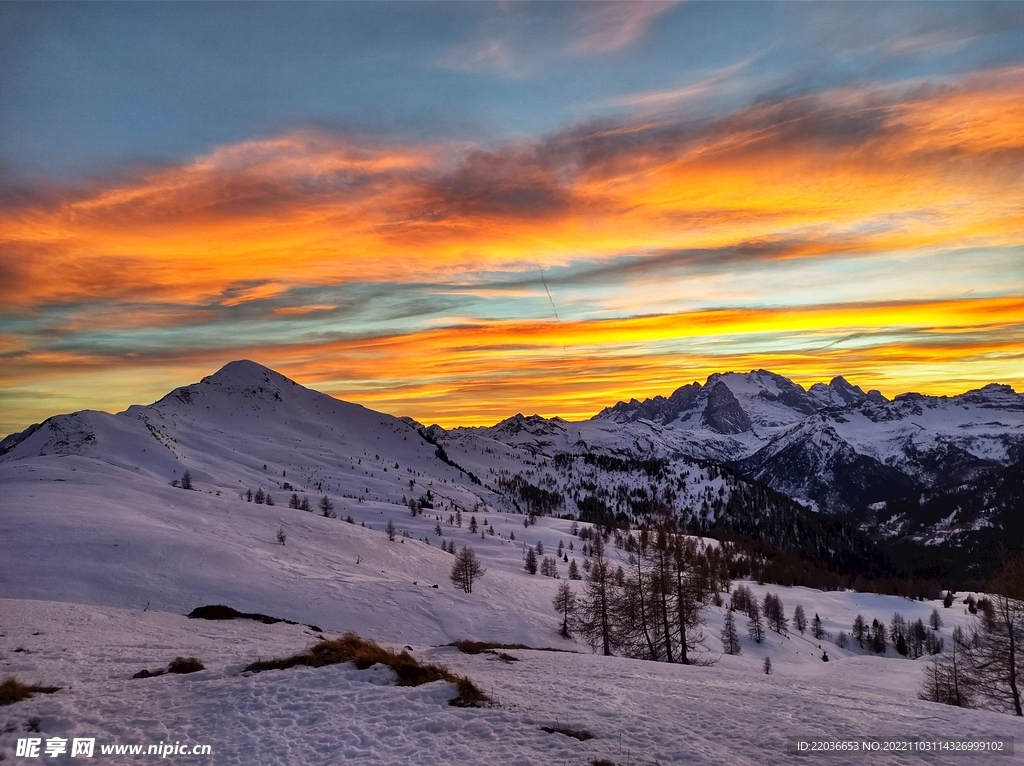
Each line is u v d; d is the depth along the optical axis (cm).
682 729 1441
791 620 14475
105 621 3344
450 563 11412
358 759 1174
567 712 1510
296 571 7531
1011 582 3712
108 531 7325
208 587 6172
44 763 1122
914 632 12756
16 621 2928
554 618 8175
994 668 3712
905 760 1320
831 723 1573
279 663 1828
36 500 9481
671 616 4194
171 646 2477
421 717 1404
